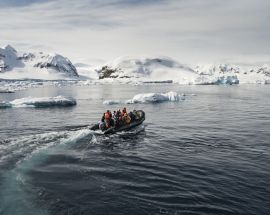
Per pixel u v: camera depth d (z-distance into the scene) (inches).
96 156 665.6
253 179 532.1
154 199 457.1
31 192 474.9
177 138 843.4
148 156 669.9
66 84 5684.1
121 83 6525.6
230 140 820.0
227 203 444.5
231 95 2571.4
